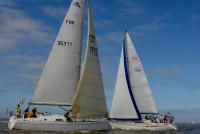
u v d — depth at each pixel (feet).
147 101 159.94
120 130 143.23
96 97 117.91
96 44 120.98
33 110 112.27
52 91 116.98
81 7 121.19
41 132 107.04
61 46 118.42
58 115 111.45
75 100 114.11
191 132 165.48
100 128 114.83
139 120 151.53
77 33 120.37
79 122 110.42
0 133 104.63
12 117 111.75
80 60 120.67
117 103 154.92
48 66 117.39
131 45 159.94
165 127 148.36
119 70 157.07
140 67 160.35
